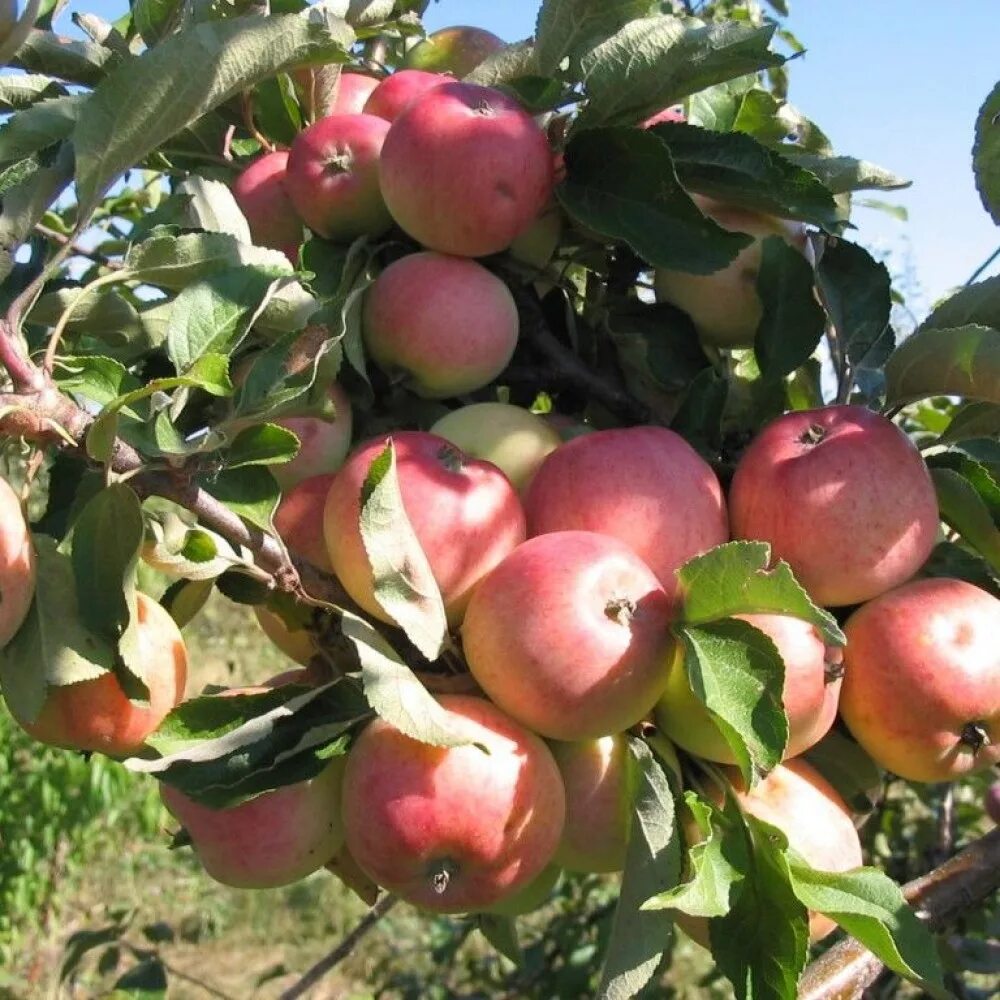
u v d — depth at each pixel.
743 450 0.55
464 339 0.52
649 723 0.47
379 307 0.53
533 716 0.44
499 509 0.46
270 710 0.44
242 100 0.60
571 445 0.49
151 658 0.46
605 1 0.55
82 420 0.41
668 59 0.52
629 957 0.43
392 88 0.58
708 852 0.41
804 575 0.47
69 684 0.44
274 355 0.44
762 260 0.55
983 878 0.53
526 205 0.52
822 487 0.47
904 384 0.52
